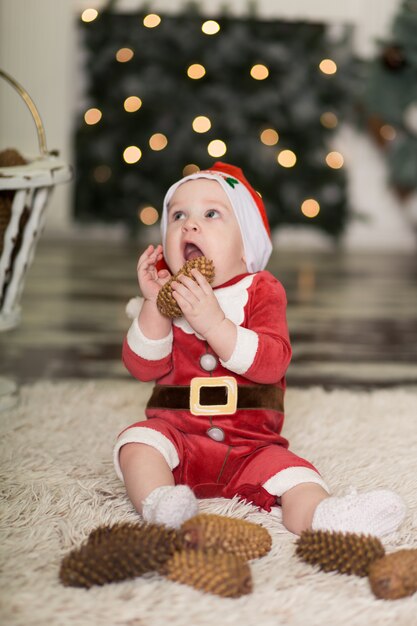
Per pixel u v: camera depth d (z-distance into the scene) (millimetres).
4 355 2293
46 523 1172
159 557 998
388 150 4023
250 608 953
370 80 3629
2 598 956
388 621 938
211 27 3777
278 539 1137
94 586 986
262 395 1282
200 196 1315
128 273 3432
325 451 1524
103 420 1690
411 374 2213
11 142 3938
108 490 1305
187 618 928
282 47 3939
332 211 4109
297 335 2572
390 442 1588
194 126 3947
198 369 1282
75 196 4082
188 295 1190
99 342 2455
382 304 3012
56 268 3480
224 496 1273
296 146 4027
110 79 3969
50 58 3902
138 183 4031
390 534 1153
